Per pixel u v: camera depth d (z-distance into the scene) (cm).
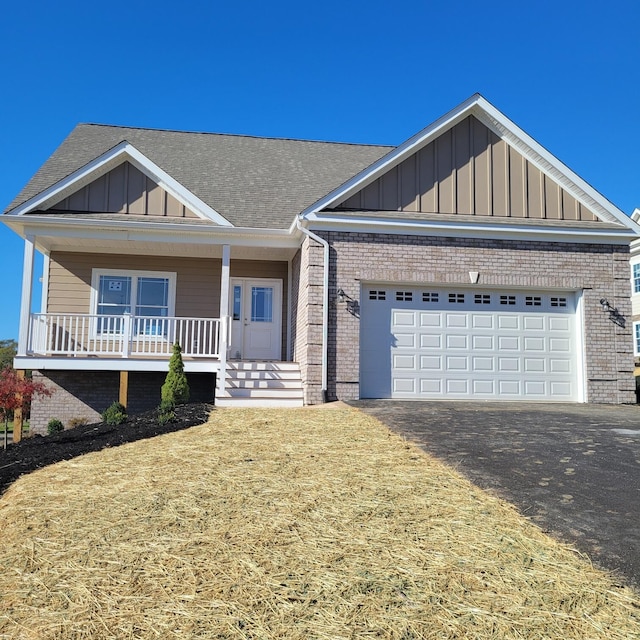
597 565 388
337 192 1230
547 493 528
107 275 1495
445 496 523
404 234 1250
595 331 1282
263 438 772
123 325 1302
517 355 1271
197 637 323
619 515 472
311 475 595
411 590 362
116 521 494
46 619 348
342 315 1215
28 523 504
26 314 1247
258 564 402
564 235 1283
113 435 870
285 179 1612
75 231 1291
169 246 1408
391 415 934
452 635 316
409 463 632
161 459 688
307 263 1228
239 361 1342
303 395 1209
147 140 1752
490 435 770
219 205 1426
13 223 1270
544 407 1106
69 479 633
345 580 376
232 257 1533
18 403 1012
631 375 1281
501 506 496
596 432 790
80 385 1431
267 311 1559
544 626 321
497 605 343
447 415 938
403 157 1283
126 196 1334
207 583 380
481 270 1262
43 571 410
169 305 1515
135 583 385
